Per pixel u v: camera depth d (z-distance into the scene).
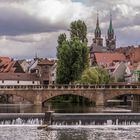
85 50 180.75
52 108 140.88
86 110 129.12
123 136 77.88
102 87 162.75
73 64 178.38
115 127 88.75
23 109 137.62
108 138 76.00
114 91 160.75
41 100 164.00
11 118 94.69
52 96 163.50
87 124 92.25
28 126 90.81
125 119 92.50
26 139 75.31
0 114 95.94
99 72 186.00
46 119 92.81
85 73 174.62
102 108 140.75
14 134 80.56
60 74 179.62
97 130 84.75
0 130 85.31
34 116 94.62
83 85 162.75
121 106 155.12
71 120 92.81
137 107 147.38
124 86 163.88
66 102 183.50
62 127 89.12
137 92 160.12
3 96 199.00
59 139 75.50
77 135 79.25
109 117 92.56
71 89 162.38
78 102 182.12
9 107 150.62
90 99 161.50
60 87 164.00
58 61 182.12
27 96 164.88
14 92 165.12
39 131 84.06
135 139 74.88
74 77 178.25
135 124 92.12
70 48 179.25
